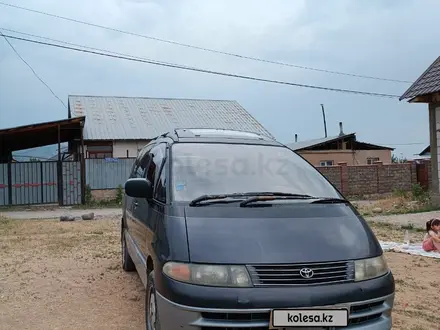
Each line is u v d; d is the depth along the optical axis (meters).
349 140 34.53
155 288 3.72
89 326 4.67
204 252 3.44
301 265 3.39
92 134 24.05
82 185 21.00
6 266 7.29
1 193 20.25
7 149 24.48
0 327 4.67
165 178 4.46
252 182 4.53
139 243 5.04
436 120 15.05
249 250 3.45
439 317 4.97
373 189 25.95
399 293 5.83
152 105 29.62
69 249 8.77
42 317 4.96
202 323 3.26
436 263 7.50
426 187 26.08
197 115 28.69
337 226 3.85
